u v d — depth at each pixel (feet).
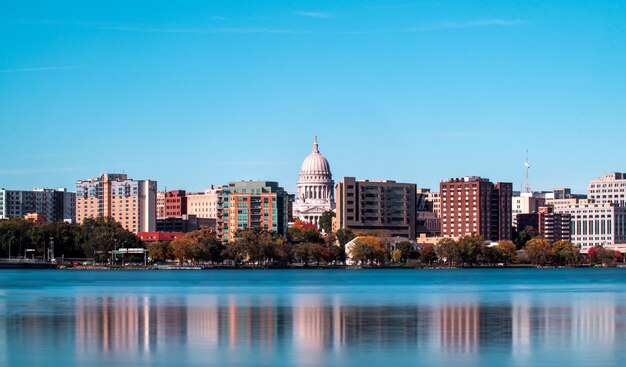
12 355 477.77
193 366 446.19
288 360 463.42
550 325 615.98
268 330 584.81
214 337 547.08
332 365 449.06
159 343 521.65
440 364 451.12
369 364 452.35
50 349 496.64
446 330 583.99
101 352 486.79
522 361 458.91
